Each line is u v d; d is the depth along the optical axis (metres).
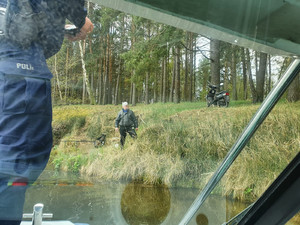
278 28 0.77
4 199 0.65
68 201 0.74
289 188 0.77
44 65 0.70
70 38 0.72
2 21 0.63
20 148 0.66
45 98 0.70
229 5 0.72
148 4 0.70
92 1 0.69
